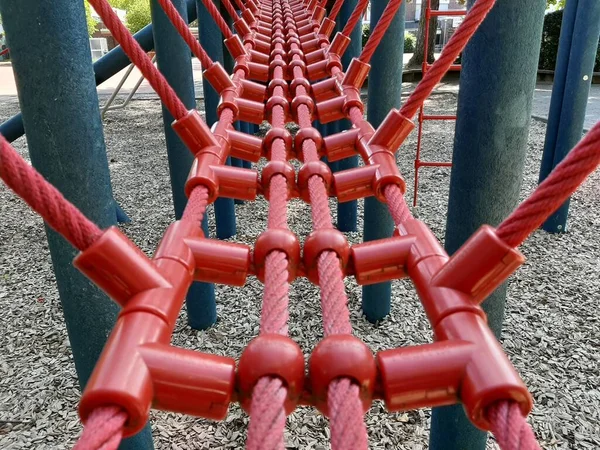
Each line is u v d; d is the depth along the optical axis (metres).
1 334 2.23
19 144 5.76
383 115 2.20
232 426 1.70
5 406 1.81
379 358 0.58
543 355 2.02
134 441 1.35
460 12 3.40
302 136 1.35
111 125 6.56
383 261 0.80
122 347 0.56
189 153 2.10
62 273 1.17
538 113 6.33
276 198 1.01
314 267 0.82
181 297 0.69
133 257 0.63
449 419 1.26
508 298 2.41
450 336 0.60
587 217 3.34
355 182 1.12
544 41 9.34
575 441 1.61
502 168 1.07
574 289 2.48
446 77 9.75
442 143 5.24
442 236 3.03
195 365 0.56
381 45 2.11
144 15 14.24
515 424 0.50
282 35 2.45
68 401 1.83
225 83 1.63
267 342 0.58
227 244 0.83
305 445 1.62
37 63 1.00
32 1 0.97
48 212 0.57
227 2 2.28
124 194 4.00
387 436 1.65
